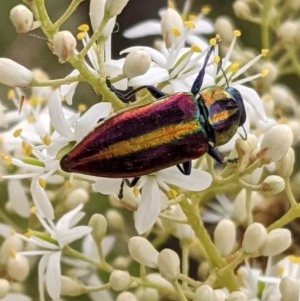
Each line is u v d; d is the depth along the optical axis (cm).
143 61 10
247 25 16
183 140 9
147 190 10
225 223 11
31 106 11
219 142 10
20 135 11
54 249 11
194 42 11
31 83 10
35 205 11
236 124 10
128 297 11
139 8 17
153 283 11
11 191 12
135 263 13
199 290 10
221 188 11
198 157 10
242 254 11
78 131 10
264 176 12
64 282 11
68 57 10
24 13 10
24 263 11
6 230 12
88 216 14
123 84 10
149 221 10
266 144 10
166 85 10
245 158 10
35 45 17
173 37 10
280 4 15
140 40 17
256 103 10
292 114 14
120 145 9
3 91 15
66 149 10
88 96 15
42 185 10
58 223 11
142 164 9
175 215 11
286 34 13
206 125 10
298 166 14
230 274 11
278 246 11
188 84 10
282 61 14
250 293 11
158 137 9
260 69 13
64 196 12
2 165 12
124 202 10
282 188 11
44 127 11
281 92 13
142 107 9
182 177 10
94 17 10
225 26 13
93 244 12
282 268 11
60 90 10
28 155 10
